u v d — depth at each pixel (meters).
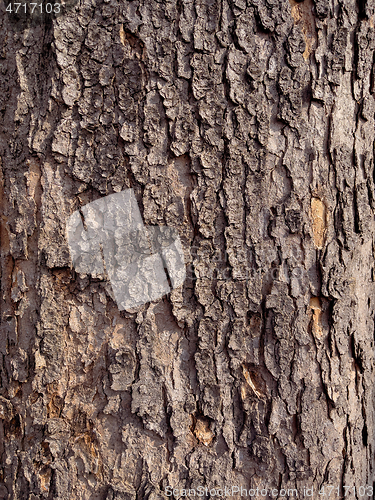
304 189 1.22
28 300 1.21
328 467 1.23
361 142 1.25
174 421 1.21
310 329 1.22
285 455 1.22
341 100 1.23
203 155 1.20
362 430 1.25
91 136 1.20
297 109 1.22
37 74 1.21
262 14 1.21
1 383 1.22
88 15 1.20
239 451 1.21
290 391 1.22
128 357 1.21
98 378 1.21
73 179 1.20
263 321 1.22
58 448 1.21
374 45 1.25
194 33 1.20
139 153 1.20
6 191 1.22
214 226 1.21
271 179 1.22
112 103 1.20
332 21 1.22
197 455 1.21
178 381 1.21
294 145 1.22
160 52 1.20
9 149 1.22
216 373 1.21
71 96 1.20
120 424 1.21
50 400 1.21
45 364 1.21
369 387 1.26
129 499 1.20
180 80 1.20
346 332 1.23
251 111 1.21
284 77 1.21
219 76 1.20
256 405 1.21
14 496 1.21
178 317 1.21
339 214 1.23
